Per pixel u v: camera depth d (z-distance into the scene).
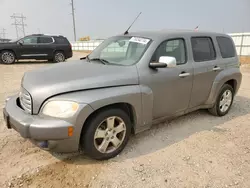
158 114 3.62
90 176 2.75
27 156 3.13
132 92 3.07
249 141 3.71
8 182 2.60
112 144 3.14
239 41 19.44
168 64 3.21
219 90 4.53
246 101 6.07
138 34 3.87
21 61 16.56
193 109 4.28
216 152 3.35
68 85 2.73
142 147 3.45
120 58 3.60
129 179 2.71
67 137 2.62
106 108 2.96
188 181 2.70
